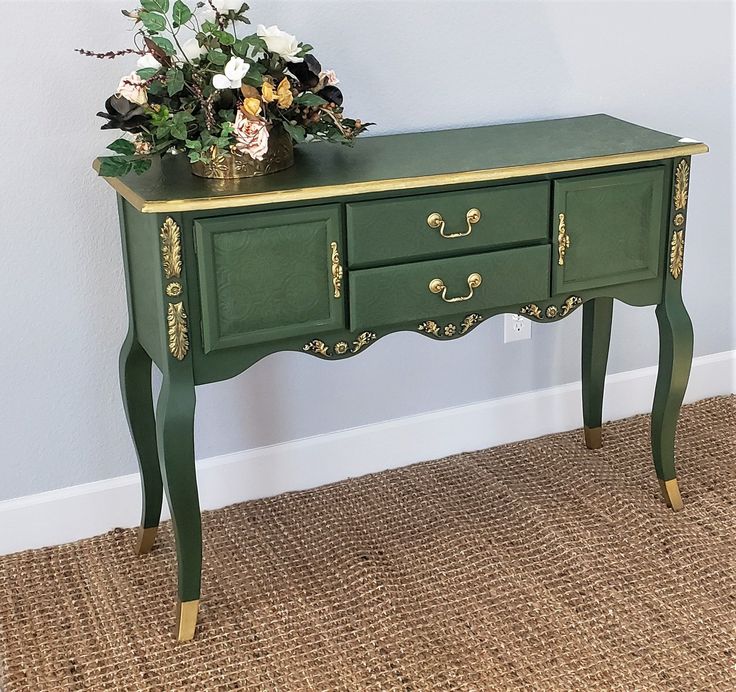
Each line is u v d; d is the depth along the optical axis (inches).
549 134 90.6
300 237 74.0
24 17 79.8
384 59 91.2
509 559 87.7
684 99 104.3
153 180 75.9
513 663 75.1
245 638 78.8
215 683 74.2
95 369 89.7
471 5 92.7
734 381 117.0
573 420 110.4
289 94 74.7
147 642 78.7
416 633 78.7
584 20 97.3
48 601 83.9
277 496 98.6
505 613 80.7
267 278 73.9
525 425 108.2
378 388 100.6
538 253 81.5
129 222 78.5
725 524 92.0
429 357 101.7
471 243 79.2
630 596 82.3
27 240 84.5
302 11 87.1
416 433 103.3
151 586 85.4
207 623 80.6
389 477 101.6
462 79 94.5
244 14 85.1
